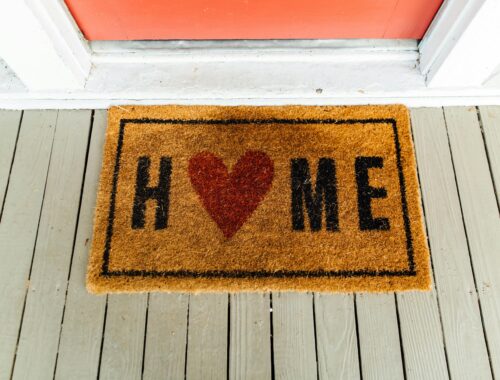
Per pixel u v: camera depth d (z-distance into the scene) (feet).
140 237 3.88
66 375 3.58
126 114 4.22
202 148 4.13
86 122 4.27
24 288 3.80
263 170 4.06
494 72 4.27
